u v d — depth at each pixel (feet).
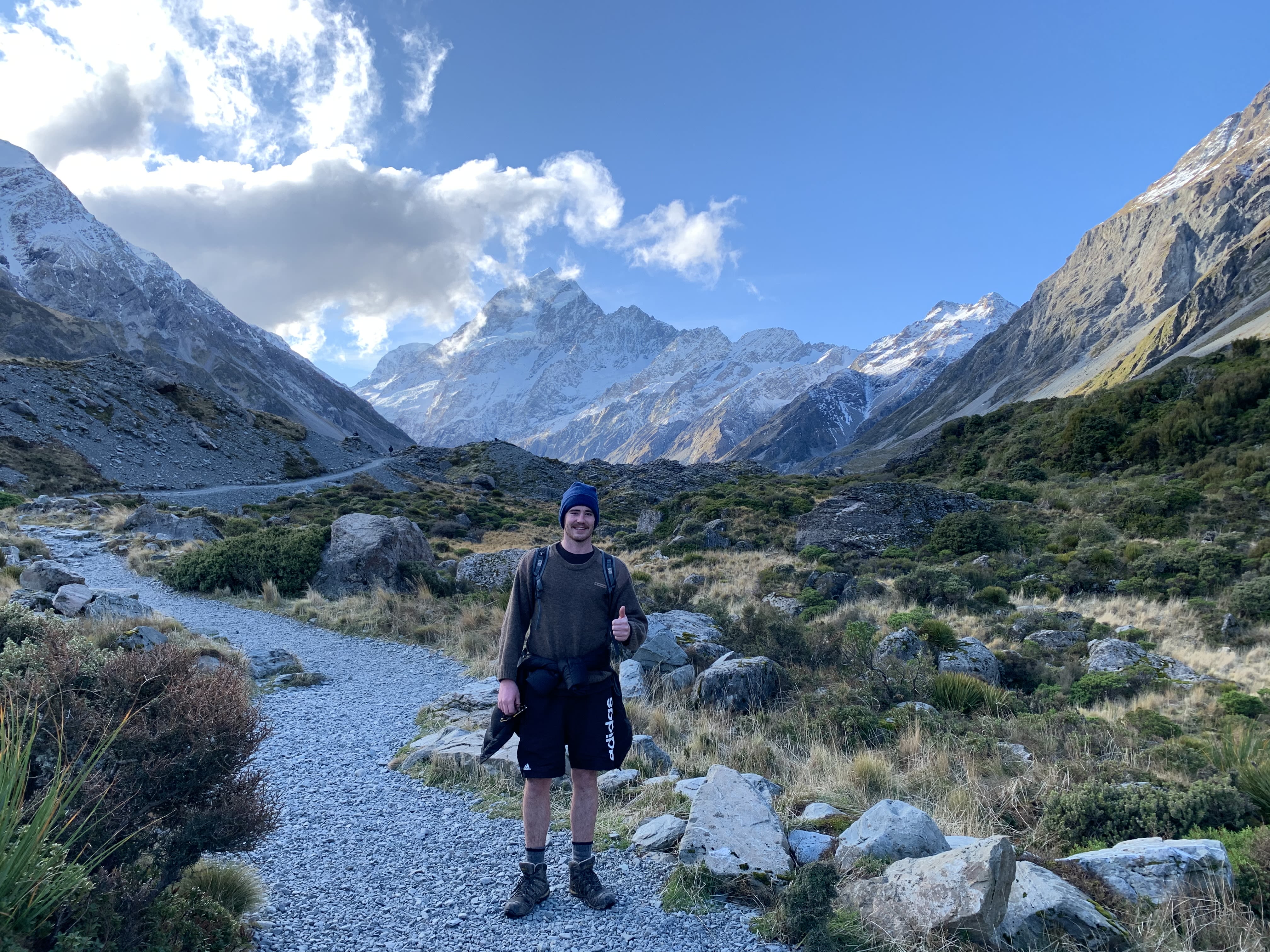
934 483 183.52
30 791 8.39
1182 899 10.80
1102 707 36.52
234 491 183.01
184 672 9.88
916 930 9.88
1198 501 107.14
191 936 8.70
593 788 11.60
